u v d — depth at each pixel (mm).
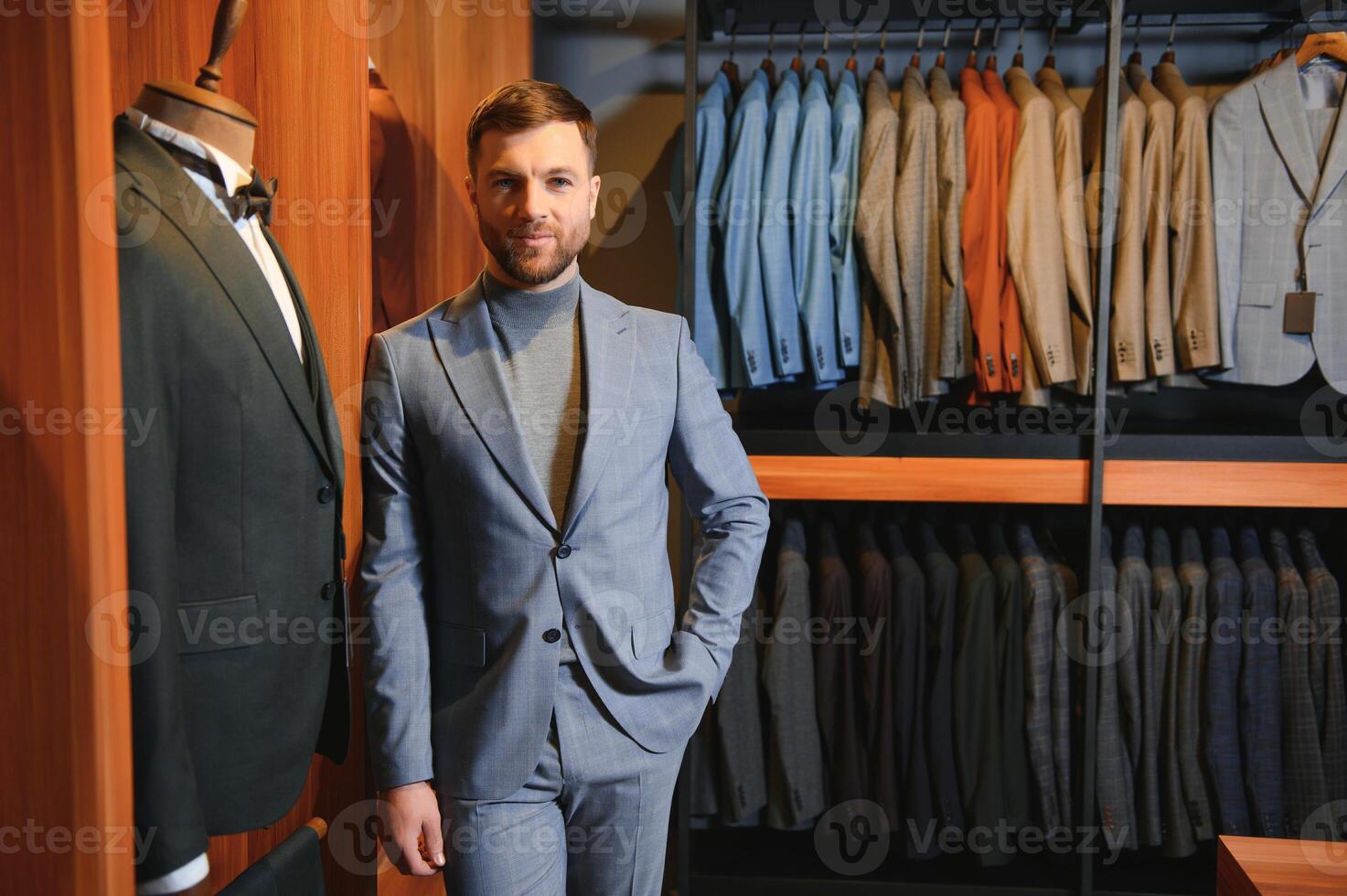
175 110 1006
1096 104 2004
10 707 835
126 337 863
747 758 2000
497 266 1209
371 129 1729
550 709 1140
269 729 1012
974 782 1940
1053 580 1981
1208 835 1955
